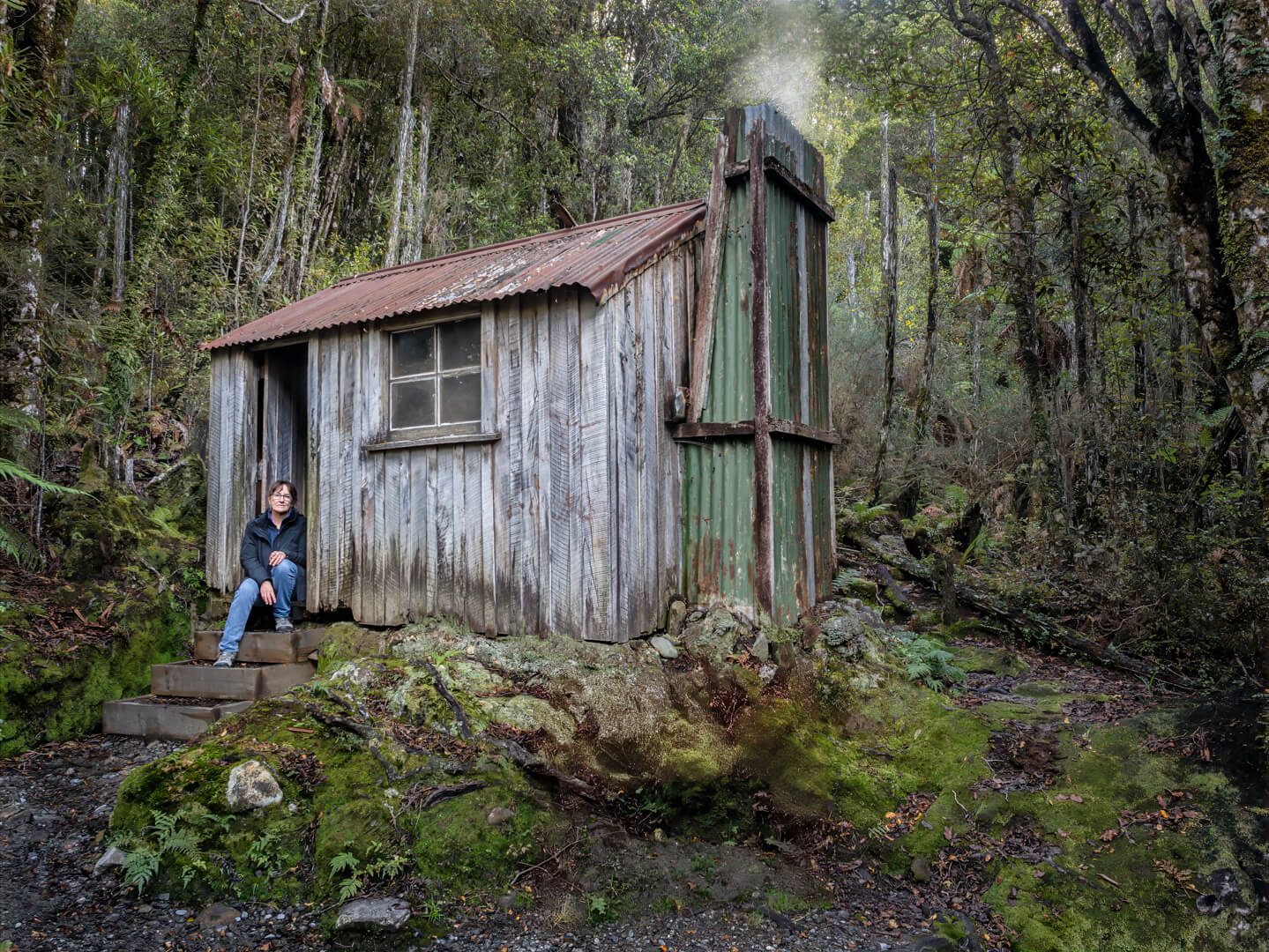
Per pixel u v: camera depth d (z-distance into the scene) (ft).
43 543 18.75
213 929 9.78
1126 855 11.42
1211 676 17.81
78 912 9.86
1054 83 27.25
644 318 17.06
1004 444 35.17
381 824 11.08
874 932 10.42
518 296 16.81
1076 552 24.80
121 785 11.70
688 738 13.74
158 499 22.86
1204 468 21.33
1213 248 17.89
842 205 74.13
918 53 31.55
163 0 38.86
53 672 15.39
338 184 40.32
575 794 12.47
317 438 19.43
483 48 47.75
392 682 14.25
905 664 17.67
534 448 16.47
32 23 20.93
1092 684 18.20
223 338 20.97
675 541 18.02
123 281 28.60
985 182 29.60
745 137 18.16
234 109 37.83
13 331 19.62
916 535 29.86
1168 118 18.81
